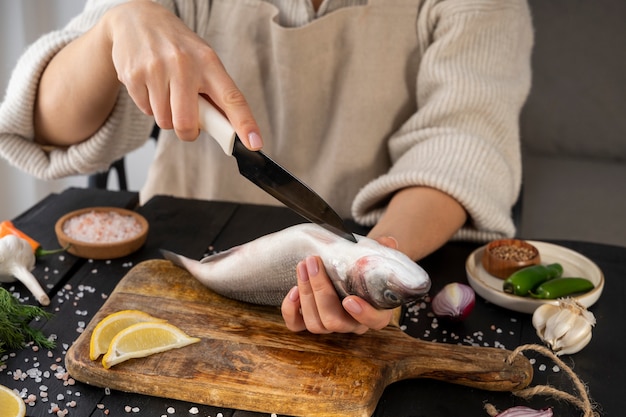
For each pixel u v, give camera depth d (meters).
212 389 0.89
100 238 1.15
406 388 0.93
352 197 1.42
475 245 1.20
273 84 1.39
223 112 0.97
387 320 0.93
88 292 1.07
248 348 0.94
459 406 0.91
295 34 1.32
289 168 1.43
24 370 0.93
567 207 1.86
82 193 1.32
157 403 0.90
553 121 2.04
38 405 0.88
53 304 1.04
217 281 1.02
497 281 1.11
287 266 0.95
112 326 0.96
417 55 1.36
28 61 1.21
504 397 0.92
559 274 1.09
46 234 1.19
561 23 1.98
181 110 0.95
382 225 1.12
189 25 1.37
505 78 1.30
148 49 0.98
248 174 0.95
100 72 1.14
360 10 1.33
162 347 0.93
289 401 0.88
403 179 1.17
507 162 1.24
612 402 0.91
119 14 1.04
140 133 1.32
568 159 2.06
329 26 1.33
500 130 1.27
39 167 1.29
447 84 1.26
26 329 0.97
